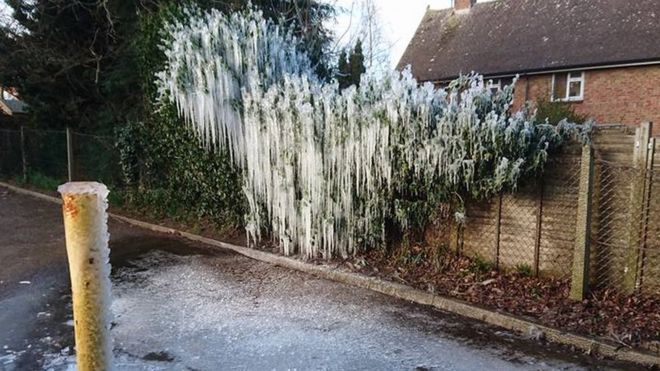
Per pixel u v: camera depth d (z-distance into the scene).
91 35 11.74
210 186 7.20
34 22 11.64
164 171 8.28
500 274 4.90
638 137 4.07
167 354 3.43
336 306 4.48
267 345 3.61
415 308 4.45
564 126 4.51
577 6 15.76
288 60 7.20
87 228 1.21
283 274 5.51
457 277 4.96
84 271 1.21
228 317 4.16
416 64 17.92
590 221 4.18
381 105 5.09
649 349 3.40
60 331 3.77
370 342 3.68
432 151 4.83
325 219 5.73
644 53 12.98
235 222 7.04
